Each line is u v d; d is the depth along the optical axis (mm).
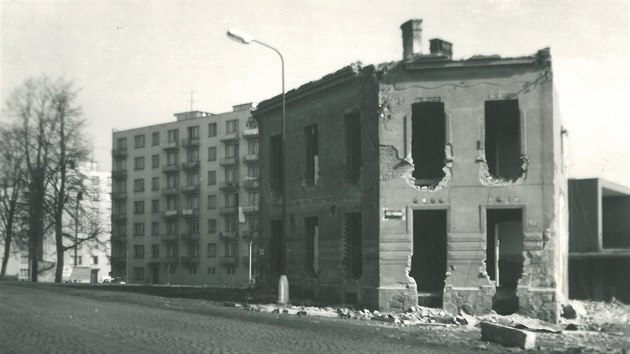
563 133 29094
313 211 29906
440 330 18859
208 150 97500
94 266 122750
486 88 24625
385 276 24953
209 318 20109
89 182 66188
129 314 20875
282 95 30844
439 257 28844
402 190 25078
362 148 26625
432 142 29797
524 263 23812
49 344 12992
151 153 104750
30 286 42938
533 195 24016
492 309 24219
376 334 16750
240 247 92062
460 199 24453
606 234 45531
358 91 27078
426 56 25031
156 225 103250
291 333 16125
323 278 28797
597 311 28453
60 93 59125
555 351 14141
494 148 29172
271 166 34312
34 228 58844
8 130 58406
